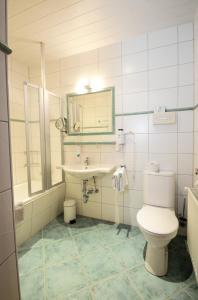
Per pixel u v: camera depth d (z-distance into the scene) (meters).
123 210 2.22
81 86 2.34
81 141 2.41
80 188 2.48
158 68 1.92
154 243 1.34
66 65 2.42
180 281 1.34
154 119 1.93
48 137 2.27
